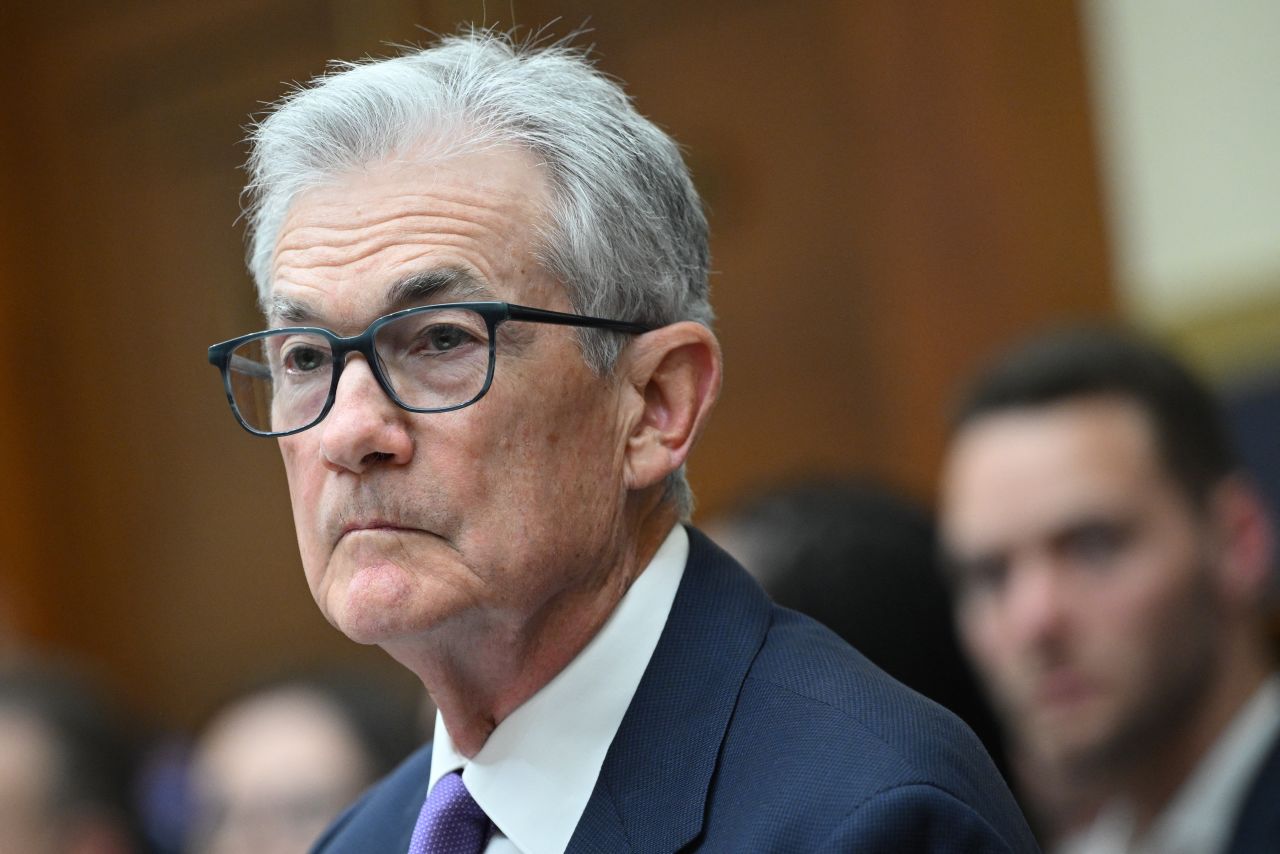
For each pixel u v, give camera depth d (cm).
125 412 1786
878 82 1426
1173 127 1291
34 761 1232
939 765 480
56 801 1230
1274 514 1226
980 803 483
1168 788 946
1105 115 1321
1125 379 973
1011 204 1362
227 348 559
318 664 1358
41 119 1819
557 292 526
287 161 542
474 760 541
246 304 1720
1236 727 941
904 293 1415
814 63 1458
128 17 1770
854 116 1440
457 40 609
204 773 1312
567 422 520
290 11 1653
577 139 540
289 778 1170
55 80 1811
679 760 508
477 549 502
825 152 1452
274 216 550
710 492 1498
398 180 525
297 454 532
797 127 1465
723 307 1498
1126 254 1312
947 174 1393
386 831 599
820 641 539
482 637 520
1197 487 961
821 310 1455
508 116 535
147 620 1777
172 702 1762
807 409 1459
